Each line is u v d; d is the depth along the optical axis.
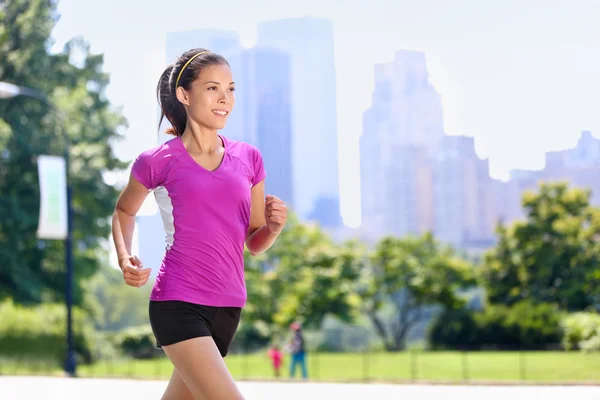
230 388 3.67
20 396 12.36
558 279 41.50
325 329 45.00
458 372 26.36
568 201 42.12
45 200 21.80
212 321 3.86
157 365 27.70
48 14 45.84
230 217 3.89
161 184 3.90
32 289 41.00
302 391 12.70
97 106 46.22
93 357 35.91
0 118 43.06
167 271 3.85
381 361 31.98
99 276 61.34
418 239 43.03
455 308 41.78
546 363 27.02
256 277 41.12
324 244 42.28
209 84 3.92
